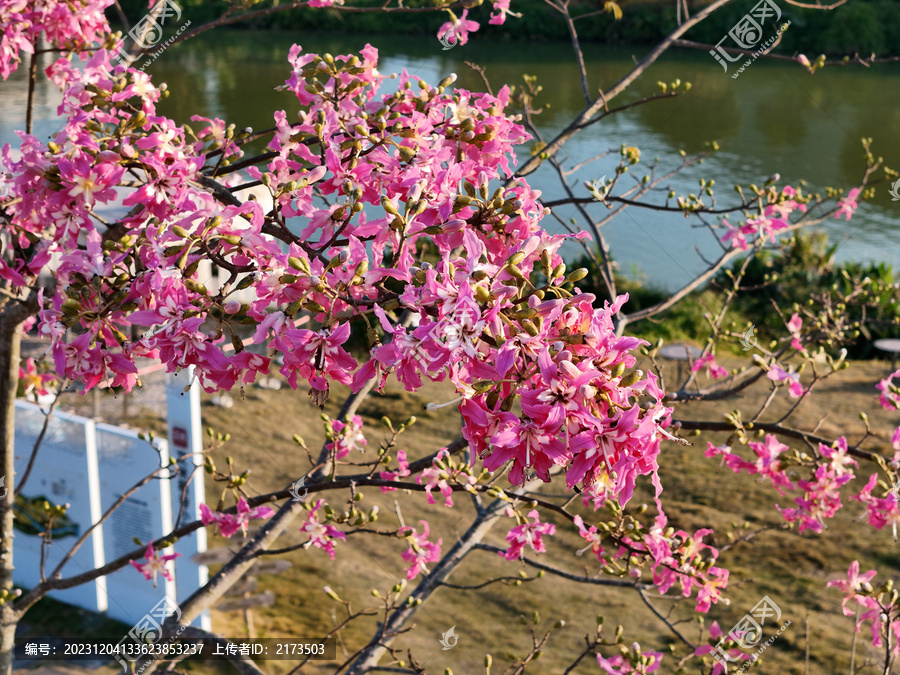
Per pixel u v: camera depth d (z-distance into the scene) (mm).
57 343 1552
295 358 1386
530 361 1269
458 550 3426
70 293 1530
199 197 1667
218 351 1420
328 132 1821
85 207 1692
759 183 14352
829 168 15398
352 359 1379
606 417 1238
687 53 21547
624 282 11500
